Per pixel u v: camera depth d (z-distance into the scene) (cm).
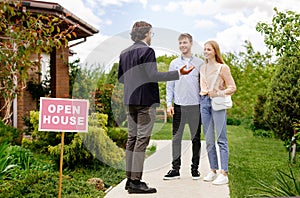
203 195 451
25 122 815
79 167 579
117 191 467
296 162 705
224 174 505
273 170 639
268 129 1156
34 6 748
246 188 504
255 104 1176
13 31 463
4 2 458
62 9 783
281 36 719
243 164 691
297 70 844
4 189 443
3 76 489
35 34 484
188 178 522
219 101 452
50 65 952
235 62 1425
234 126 1381
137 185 448
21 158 559
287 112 855
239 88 1430
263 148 891
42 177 475
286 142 835
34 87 1006
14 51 466
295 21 708
